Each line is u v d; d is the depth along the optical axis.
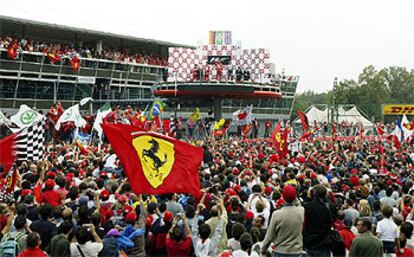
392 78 125.69
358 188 13.09
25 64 46.47
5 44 44.91
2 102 45.50
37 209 9.57
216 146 28.52
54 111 30.11
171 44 63.00
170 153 9.16
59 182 11.15
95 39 58.56
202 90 45.34
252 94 47.09
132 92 58.53
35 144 15.24
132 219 9.06
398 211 12.27
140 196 9.93
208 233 8.66
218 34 49.59
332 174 16.19
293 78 77.12
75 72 50.91
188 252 8.83
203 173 14.55
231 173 14.48
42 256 7.40
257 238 8.75
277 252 7.77
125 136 8.93
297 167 17.78
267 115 73.38
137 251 9.02
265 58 48.25
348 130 59.84
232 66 48.41
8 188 10.91
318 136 50.62
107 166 16.16
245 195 12.27
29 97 47.66
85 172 14.99
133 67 57.59
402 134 32.47
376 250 7.97
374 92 104.25
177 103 53.22
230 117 66.44
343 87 106.31
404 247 9.66
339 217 9.73
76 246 7.96
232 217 10.08
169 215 9.39
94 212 8.73
